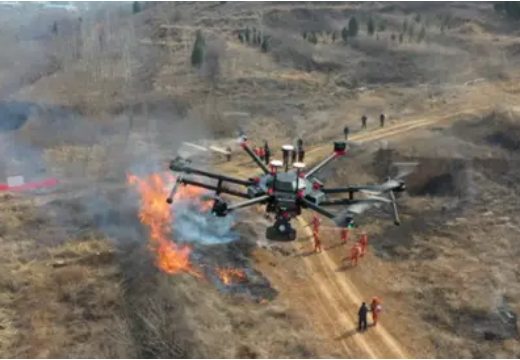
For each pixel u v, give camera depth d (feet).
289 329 79.46
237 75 230.68
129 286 89.30
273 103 201.36
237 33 298.15
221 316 81.00
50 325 81.82
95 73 218.18
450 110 171.22
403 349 77.66
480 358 76.59
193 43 279.28
